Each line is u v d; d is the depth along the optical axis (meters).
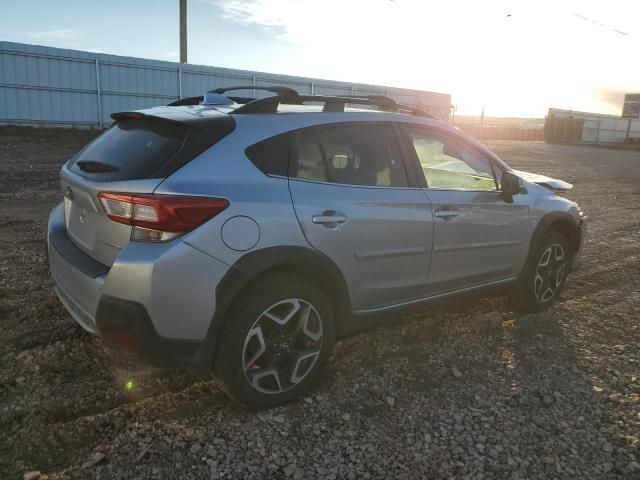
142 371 3.35
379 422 2.95
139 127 3.13
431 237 3.61
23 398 2.99
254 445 2.70
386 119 3.60
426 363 3.66
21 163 13.56
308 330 3.08
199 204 2.60
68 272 2.96
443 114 45.19
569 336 4.21
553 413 3.10
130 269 2.53
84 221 3.01
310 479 2.48
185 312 2.60
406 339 4.01
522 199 4.32
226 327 2.77
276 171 2.97
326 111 3.36
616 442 2.84
